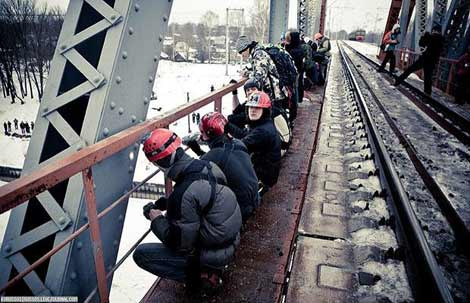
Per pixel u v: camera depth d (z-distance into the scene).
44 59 52.78
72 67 1.95
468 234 3.26
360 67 23.45
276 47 5.30
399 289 2.60
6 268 1.83
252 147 3.40
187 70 83.69
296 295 2.54
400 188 3.84
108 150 1.75
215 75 77.44
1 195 1.20
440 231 3.57
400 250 2.92
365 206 3.92
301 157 4.96
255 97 3.48
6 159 39.25
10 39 51.97
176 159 2.13
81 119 2.03
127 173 2.18
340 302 2.48
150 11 2.05
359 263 2.90
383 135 7.42
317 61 12.21
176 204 2.03
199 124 2.95
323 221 3.60
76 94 1.81
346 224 3.55
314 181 4.71
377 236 3.28
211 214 2.12
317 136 6.61
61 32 1.87
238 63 95.19
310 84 11.64
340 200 4.11
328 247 3.14
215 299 2.34
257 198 2.86
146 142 2.08
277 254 2.79
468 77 10.05
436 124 8.48
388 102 11.45
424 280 2.55
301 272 2.80
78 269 1.87
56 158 1.83
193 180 2.07
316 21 18.17
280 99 5.17
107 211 1.90
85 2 1.87
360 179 4.73
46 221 1.93
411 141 7.00
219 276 2.33
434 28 11.41
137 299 12.82
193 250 2.25
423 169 5.11
